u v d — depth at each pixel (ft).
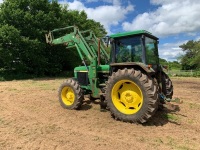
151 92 18.42
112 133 17.49
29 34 75.36
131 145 15.35
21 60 75.56
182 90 42.60
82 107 25.34
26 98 31.60
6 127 18.98
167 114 22.61
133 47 20.85
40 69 81.20
